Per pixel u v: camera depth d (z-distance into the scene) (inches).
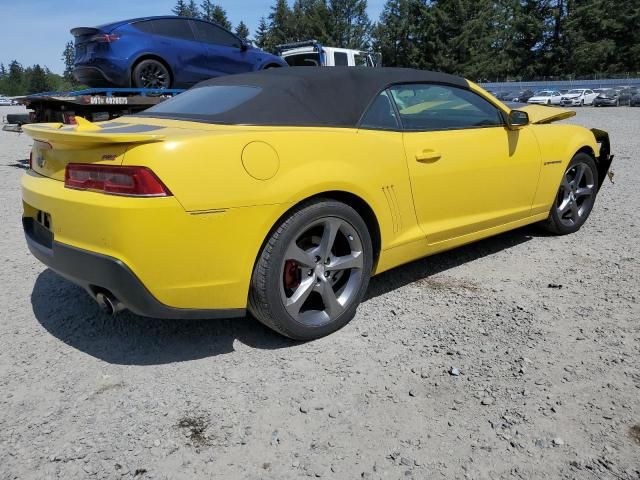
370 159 117.4
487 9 2180.1
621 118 859.4
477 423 86.7
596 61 2308.1
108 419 88.8
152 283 92.5
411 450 80.9
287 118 112.9
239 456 80.1
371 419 88.0
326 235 111.1
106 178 92.0
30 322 124.3
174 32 339.0
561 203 183.9
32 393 96.3
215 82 138.3
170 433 85.2
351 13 2588.6
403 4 2263.8
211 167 94.1
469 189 141.9
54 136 97.5
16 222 217.2
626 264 157.6
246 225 98.2
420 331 117.9
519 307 129.0
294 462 78.7
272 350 110.7
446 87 143.6
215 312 100.7
